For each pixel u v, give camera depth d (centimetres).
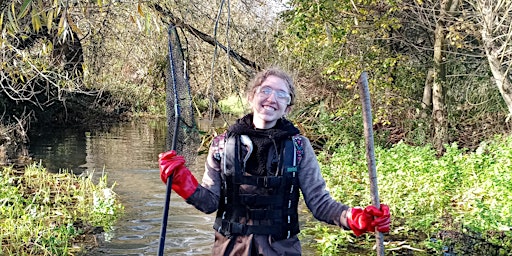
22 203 877
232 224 307
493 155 1231
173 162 303
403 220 829
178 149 375
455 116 1570
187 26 1181
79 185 1026
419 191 870
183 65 385
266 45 1431
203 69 1364
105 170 1263
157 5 1134
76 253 681
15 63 1020
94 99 2356
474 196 895
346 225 305
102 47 1650
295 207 311
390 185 934
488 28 1137
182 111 378
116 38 1482
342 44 1445
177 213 873
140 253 686
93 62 1705
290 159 306
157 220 830
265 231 303
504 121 1516
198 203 304
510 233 728
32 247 686
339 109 1507
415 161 1031
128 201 954
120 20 1406
